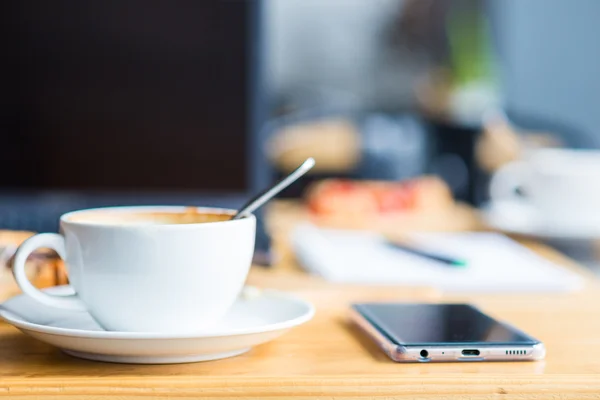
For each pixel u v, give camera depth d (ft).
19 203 3.41
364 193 5.65
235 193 3.48
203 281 2.17
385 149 8.55
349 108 19.17
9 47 3.45
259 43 3.49
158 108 3.47
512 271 3.21
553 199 4.54
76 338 2.09
